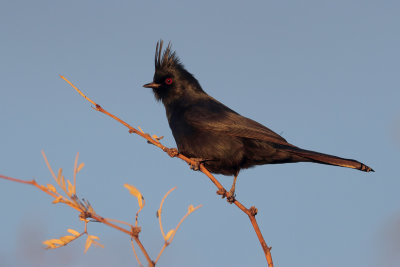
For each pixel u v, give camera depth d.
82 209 6.10
